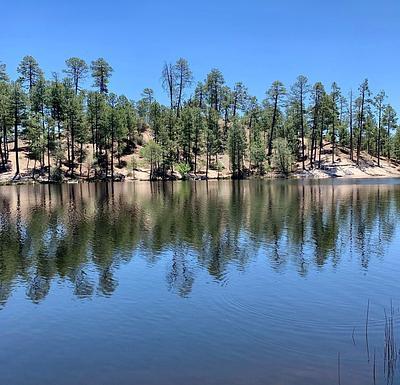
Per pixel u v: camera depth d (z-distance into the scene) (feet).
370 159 383.45
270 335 40.29
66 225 104.06
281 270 63.10
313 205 138.41
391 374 32.58
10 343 39.86
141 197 175.63
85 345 39.01
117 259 70.69
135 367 34.60
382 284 56.03
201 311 46.91
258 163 331.57
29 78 359.46
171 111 352.28
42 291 54.95
